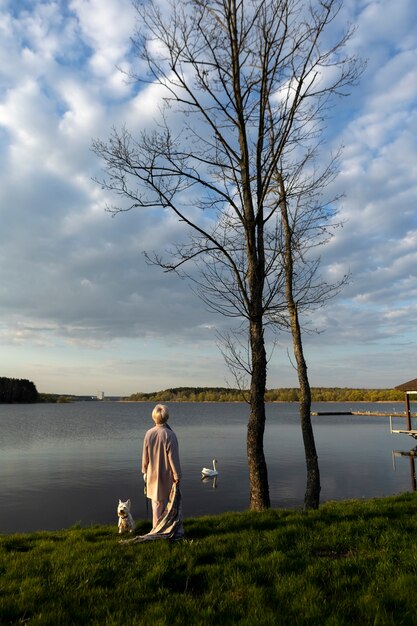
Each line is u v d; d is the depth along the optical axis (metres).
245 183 9.99
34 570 5.94
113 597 4.97
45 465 33.88
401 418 109.00
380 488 25.08
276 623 4.29
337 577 5.41
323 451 42.97
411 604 4.54
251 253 10.02
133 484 26.19
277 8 9.51
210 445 49.34
